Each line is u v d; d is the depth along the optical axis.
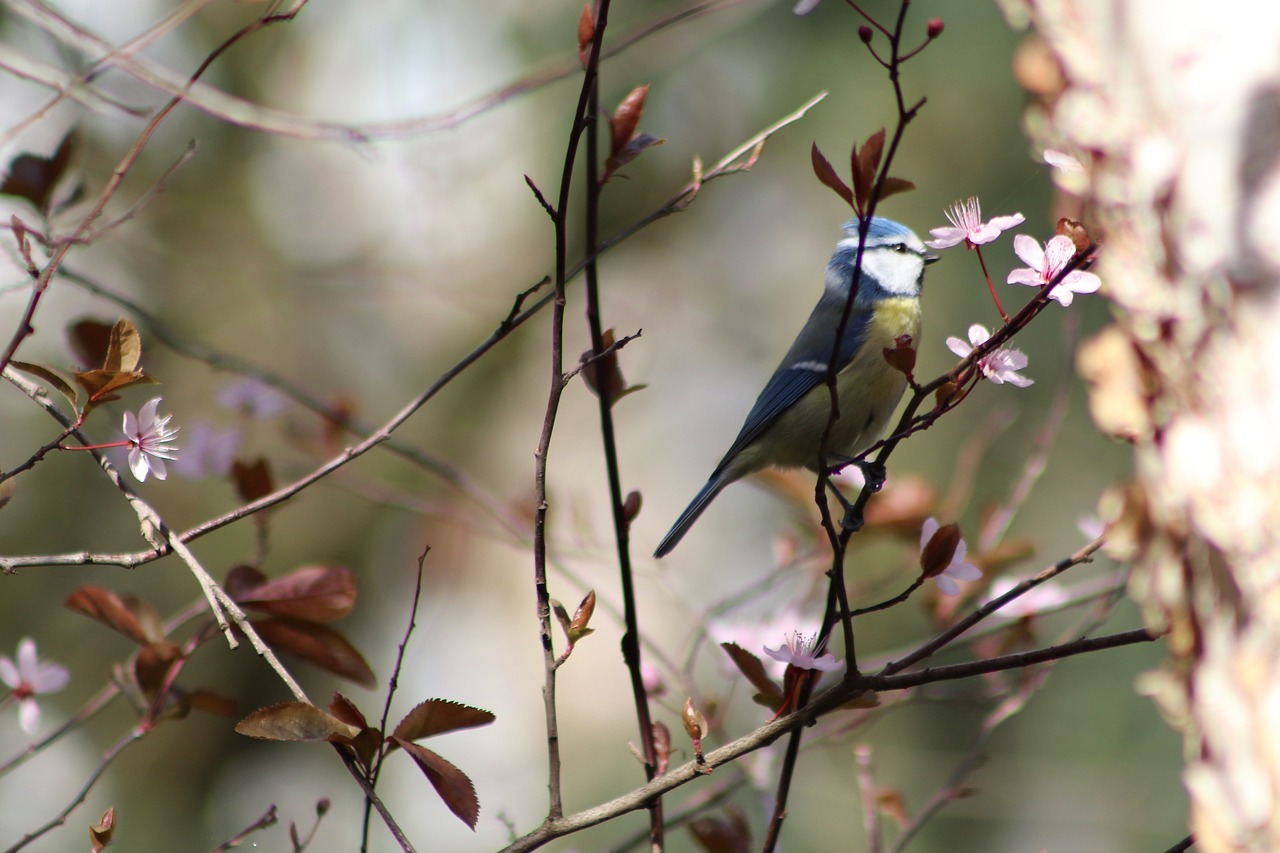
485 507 7.42
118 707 12.11
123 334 4.57
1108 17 3.93
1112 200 3.88
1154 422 3.83
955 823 10.35
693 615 7.44
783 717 4.30
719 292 15.95
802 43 13.75
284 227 14.40
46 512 12.25
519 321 4.90
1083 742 10.81
